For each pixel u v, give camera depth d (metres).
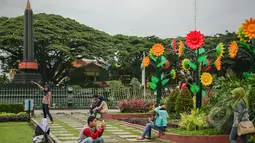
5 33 42.59
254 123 10.30
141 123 15.99
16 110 21.08
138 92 28.19
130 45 51.31
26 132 14.21
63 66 46.72
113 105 28.52
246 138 9.07
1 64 47.00
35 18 46.47
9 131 14.57
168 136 11.80
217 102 11.26
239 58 35.56
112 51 46.66
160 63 19.66
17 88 30.44
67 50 41.75
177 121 15.98
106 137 12.66
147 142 11.65
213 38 43.69
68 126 15.86
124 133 13.68
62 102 30.23
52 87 30.89
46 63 46.12
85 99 30.86
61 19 48.84
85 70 52.44
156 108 12.52
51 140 11.25
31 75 33.62
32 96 29.41
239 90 9.08
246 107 9.03
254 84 10.91
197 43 15.31
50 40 43.12
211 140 10.52
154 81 19.81
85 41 44.88
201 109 12.46
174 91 18.50
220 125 10.75
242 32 13.34
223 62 35.03
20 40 40.66
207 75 14.71
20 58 44.84
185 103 17.02
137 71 50.06
